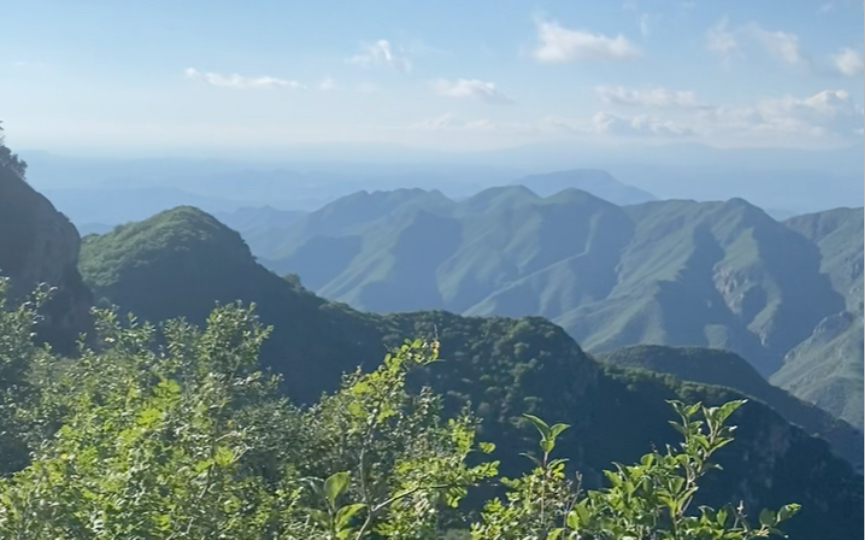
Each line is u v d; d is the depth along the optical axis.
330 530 5.73
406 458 10.76
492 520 8.07
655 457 6.17
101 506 8.39
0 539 7.95
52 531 8.09
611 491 6.12
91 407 14.04
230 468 9.29
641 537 5.91
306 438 12.97
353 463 12.09
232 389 12.53
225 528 8.70
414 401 12.58
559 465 7.60
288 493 10.34
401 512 9.09
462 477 9.23
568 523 6.14
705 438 6.04
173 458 9.37
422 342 11.08
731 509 6.03
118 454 10.11
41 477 8.36
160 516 8.39
